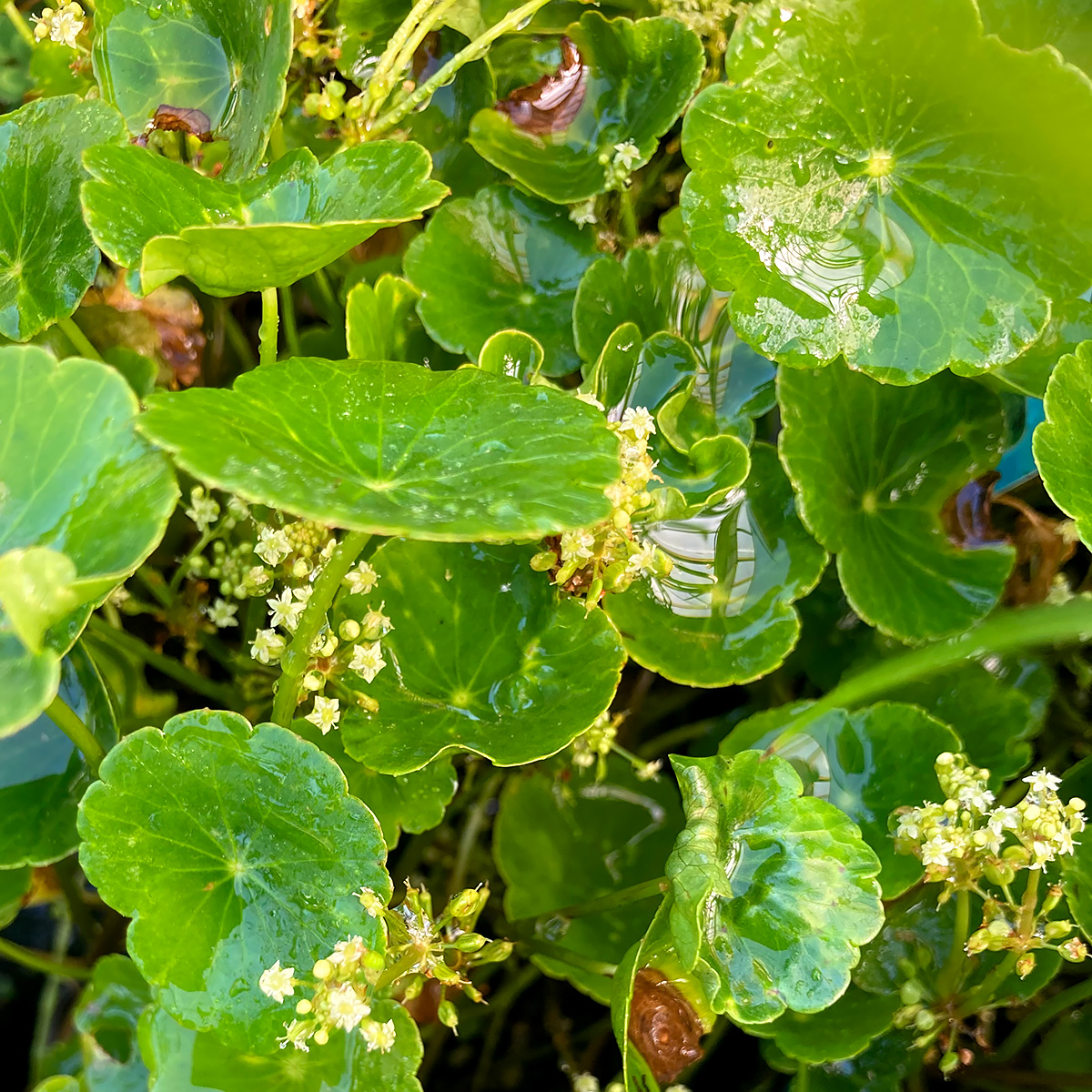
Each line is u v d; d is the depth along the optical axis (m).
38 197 0.15
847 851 0.13
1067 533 0.16
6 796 0.13
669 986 0.13
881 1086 0.15
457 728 0.14
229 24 0.16
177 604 0.16
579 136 0.17
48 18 0.16
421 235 0.17
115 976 0.13
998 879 0.12
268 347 0.13
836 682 0.17
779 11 0.14
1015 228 0.14
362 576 0.13
